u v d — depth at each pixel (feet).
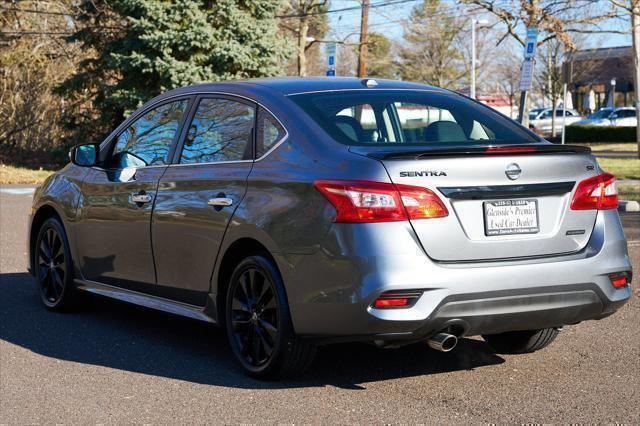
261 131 17.75
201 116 19.56
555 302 16.05
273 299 16.62
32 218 24.52
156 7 86.28
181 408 15.67
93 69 97.14
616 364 18.47
